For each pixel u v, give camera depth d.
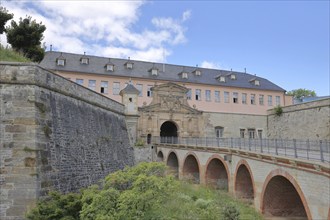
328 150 14.71
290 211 18.44
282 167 16.20
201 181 29.77
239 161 22.25
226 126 51.00
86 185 18.30
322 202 12.60
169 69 53.81
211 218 15.42
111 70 47.66
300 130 45.25
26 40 27.20
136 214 12.08
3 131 13.80
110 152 24.97
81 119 20.14
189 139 36.28
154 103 46.66
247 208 19.83
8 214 12.91
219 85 53.03
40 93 15.17
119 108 31.72
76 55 48.59
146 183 13.08
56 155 15.62
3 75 14.45
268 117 53.81
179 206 14.67
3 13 25.77
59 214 12.33
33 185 13.26
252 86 55.91
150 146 37.69
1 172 13.30
